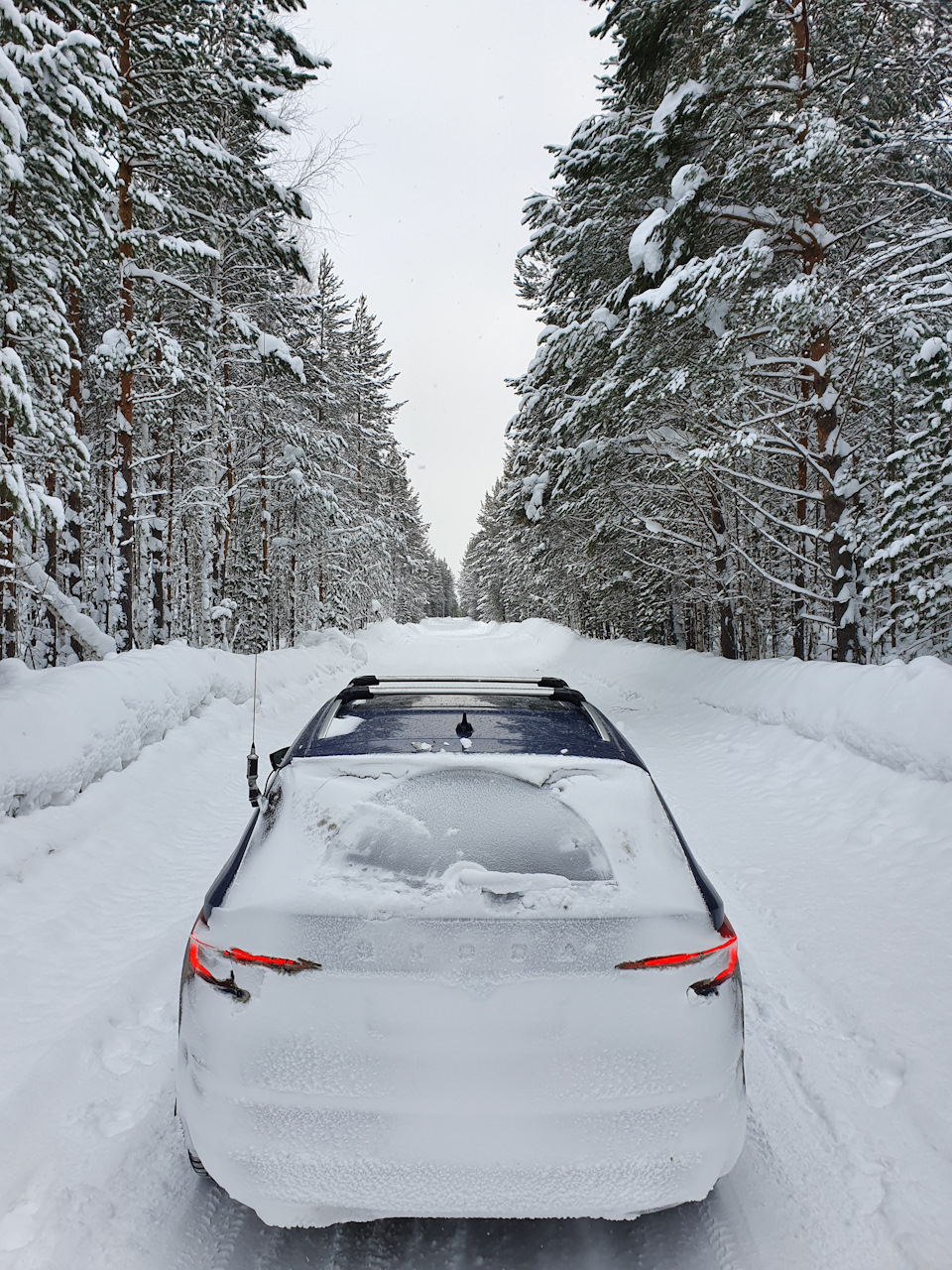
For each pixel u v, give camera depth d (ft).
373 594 149.38
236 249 54.39
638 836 7.50
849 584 34.40
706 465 35.32
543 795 8.00
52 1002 11.12
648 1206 6.07
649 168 33.96
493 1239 7.18
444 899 6.40
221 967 6.33
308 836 7.40
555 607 137.80
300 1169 6.01
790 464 48.57
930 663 22.34
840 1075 9.60
